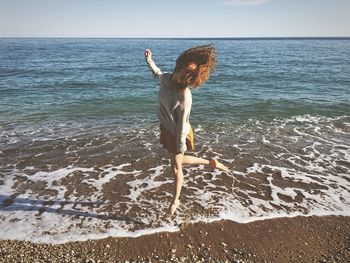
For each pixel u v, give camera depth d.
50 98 12.73
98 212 4.13
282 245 3.63
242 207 4.34
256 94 14.29
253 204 4.43
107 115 9.81
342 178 5.34
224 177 5.27
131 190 4.75
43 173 5.32
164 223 3.91
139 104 11.74
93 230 3.75
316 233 3.86
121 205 4.32
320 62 35.59
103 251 3.42
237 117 9.73
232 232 3.81
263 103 11.96
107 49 71.50
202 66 2.65
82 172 5.39
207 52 2.66
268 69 27.31
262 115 10.03
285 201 4.54
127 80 19.67
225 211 4.22
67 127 8.23
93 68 27.62
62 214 4.07
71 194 4.60
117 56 46.56
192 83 2.71
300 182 5.15
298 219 4.11
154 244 3.55
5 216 3.98
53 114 9.79
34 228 3.76
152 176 5.26
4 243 3.48
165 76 2.95
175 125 2.98
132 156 6.16
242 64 32.94
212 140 7.31
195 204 4.37
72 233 3.68
